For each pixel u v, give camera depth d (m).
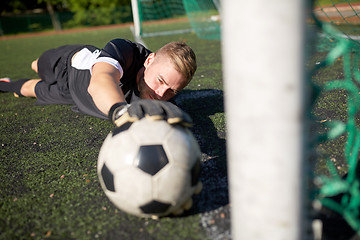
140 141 1.22
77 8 21.70
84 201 1.54
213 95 3.29
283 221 0.88
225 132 2.28
